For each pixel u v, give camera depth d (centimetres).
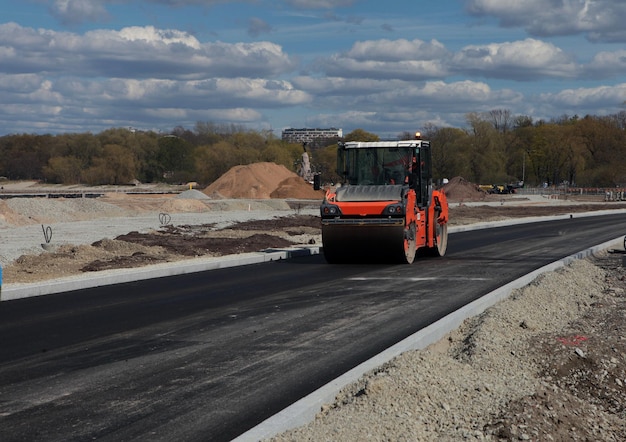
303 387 770
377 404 680
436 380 762
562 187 10494
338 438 599
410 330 1070
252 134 12412
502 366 880
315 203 6100
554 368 904
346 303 1320
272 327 1095
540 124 14175
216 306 1289
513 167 12681
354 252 1955
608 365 928
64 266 1906
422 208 2098
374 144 2094
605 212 5331
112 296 1412
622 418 783
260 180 7269
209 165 11450
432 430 642
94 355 914
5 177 14475
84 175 12062
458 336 1047
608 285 1642
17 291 1393
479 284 1577
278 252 2212
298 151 12938
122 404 710
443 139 10950
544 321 1169
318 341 996
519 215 5044
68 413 682
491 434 644
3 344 978
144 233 2967
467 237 3103
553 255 2266
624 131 11794
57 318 1173
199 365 863
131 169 11975
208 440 613
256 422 657
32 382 787
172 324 1120
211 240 2709
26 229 3064
